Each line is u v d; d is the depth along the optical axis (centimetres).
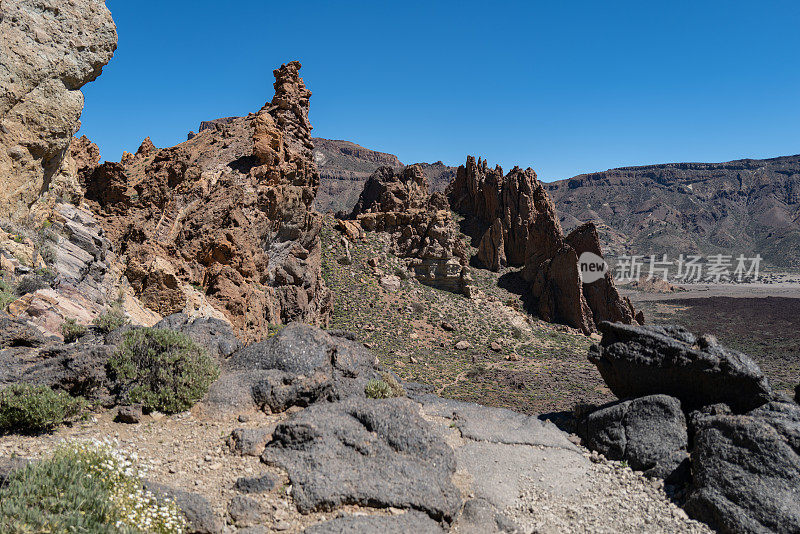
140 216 3416
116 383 1174
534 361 7131
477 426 1312
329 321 7188
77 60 2070
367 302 8206
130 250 3088
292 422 1020
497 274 10700
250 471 935
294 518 812
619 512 981
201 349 1326
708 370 1201
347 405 1134
